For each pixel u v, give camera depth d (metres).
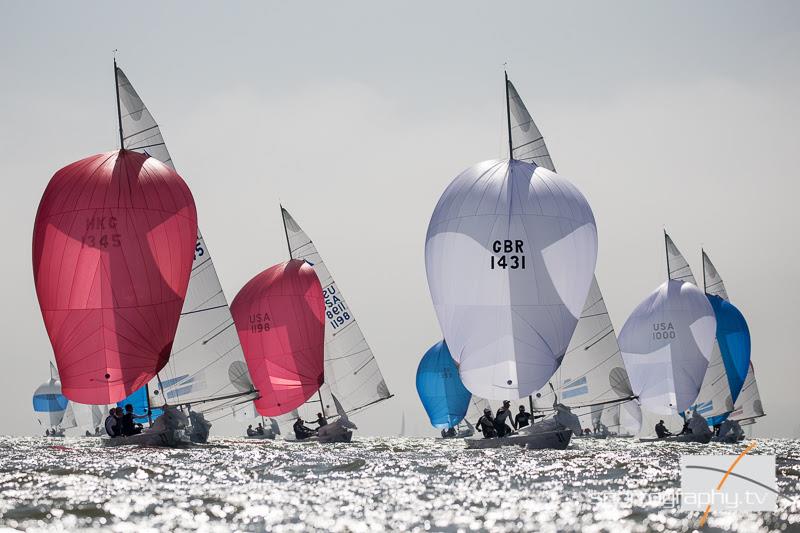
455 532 48.50
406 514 53.59
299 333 174.50
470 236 118.62
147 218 109.50
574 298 120.12
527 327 117.75
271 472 77.56
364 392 195.62
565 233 119.44
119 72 127.88
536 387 118.19
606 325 142.62
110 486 63.41
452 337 120.69
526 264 117.94
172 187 113.00
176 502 56.47
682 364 180.62
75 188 108.56
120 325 108.06
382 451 114.38
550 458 96.25
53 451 99.81
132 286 108.31
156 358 110.81
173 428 109.50
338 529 48.78
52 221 108.00
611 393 141.75
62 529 46.94
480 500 59.78
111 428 111.69
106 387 108.44
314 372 175.50
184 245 113.25
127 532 46.88
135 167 111.62
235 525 49.53
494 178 120.50
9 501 55.19
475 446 114.19
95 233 107.38
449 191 122.56
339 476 74.81
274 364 173.75
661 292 183.50
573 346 141.38
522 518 52.59
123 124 127.56
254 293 175.38
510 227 118.06
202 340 129.50
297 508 55.19
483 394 118.94
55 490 60.47
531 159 135.12
